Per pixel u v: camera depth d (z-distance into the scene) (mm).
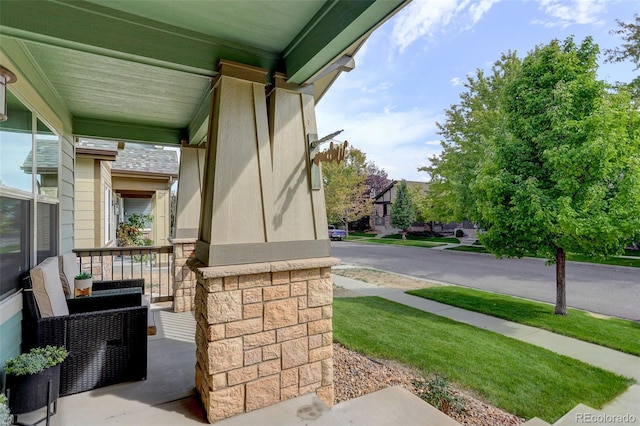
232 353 2100
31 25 1738
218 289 2072
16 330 2281
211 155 2334
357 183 23125
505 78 12992
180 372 2711
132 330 2562
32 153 2688
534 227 5488
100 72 2742
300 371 2361
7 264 2188
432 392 2816
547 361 3666
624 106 5039
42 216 3014
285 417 2098
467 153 13664
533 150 5816
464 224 21078
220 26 2086
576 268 10219
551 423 2584
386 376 3221
